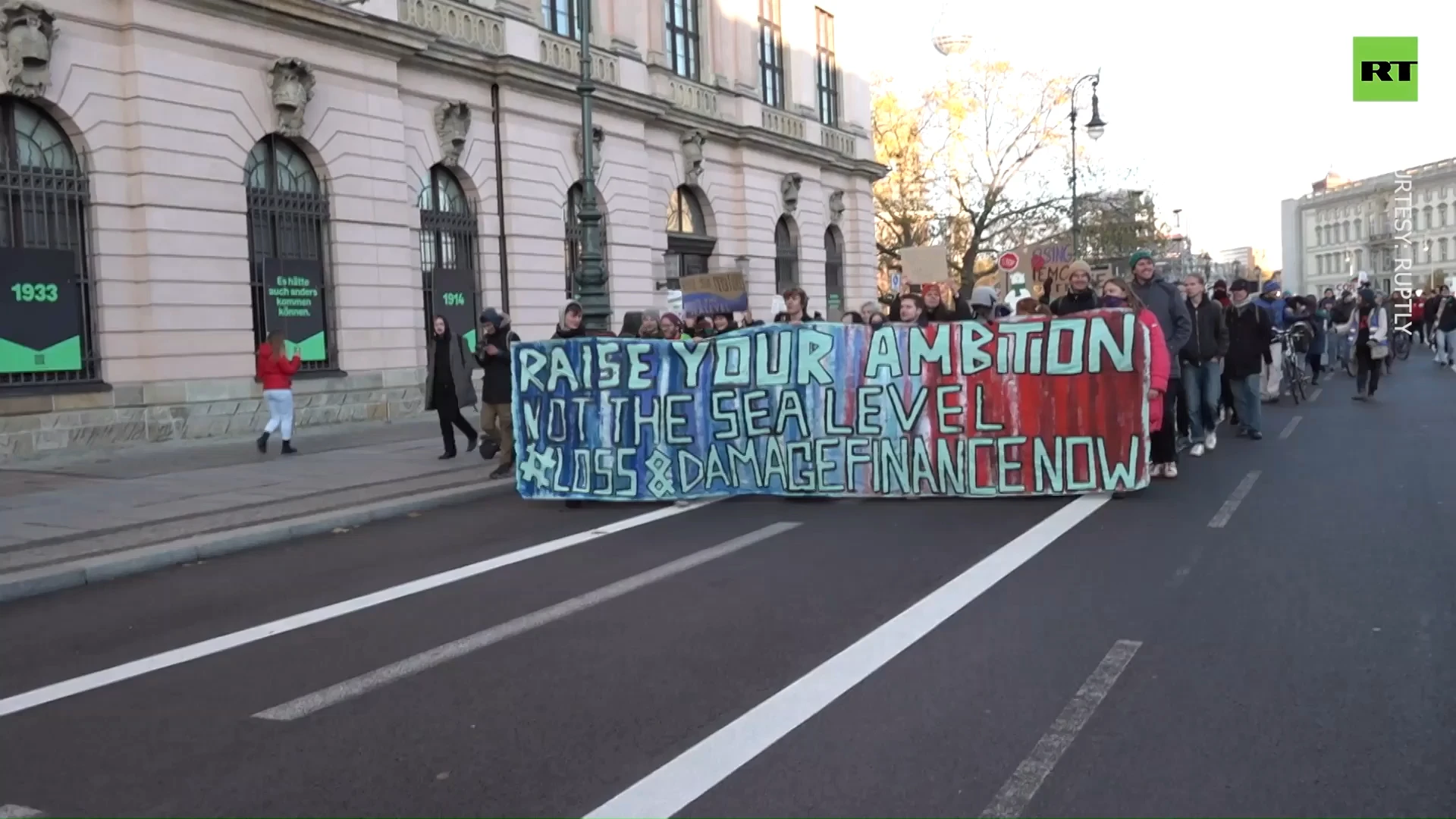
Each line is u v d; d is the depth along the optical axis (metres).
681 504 10.66
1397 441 13.01
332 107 18.69
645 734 4.64
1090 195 45.56
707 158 30.12
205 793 4.22
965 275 46.44
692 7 30.09
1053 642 5.65
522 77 22.62
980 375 10.09
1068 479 9.91
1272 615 6.01
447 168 21.78
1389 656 5.27
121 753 4.69
